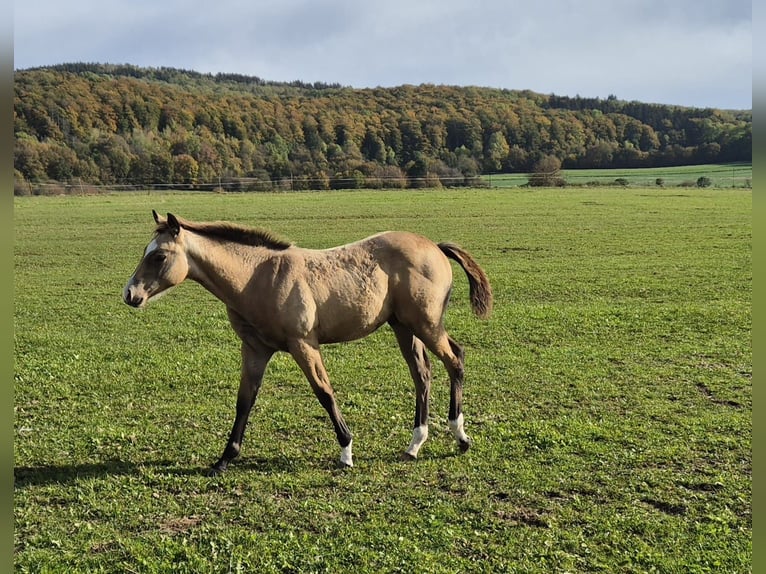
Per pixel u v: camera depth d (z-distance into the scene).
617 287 16.08
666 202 39.22
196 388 8.95
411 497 5.92
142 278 6.49
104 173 59.34
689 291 15.47
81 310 13.99
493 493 5.97
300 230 27.66
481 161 80.50
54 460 6.67
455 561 4.88
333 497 5.93
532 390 8.88
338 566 4.84
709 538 5.14
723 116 102.88
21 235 26.70
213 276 6.62
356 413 8.04
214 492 6.06
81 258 21.47
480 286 7.47
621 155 85.69
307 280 6.61
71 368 9.75
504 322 12.61
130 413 8.02
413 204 38.75
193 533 5.30
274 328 6.59
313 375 6.63
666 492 5.92
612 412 8.02
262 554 4.99
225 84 139.38
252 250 6.73
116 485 6.13
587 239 24.81
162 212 34.72
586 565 4.84
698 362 10.05
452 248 7.51
